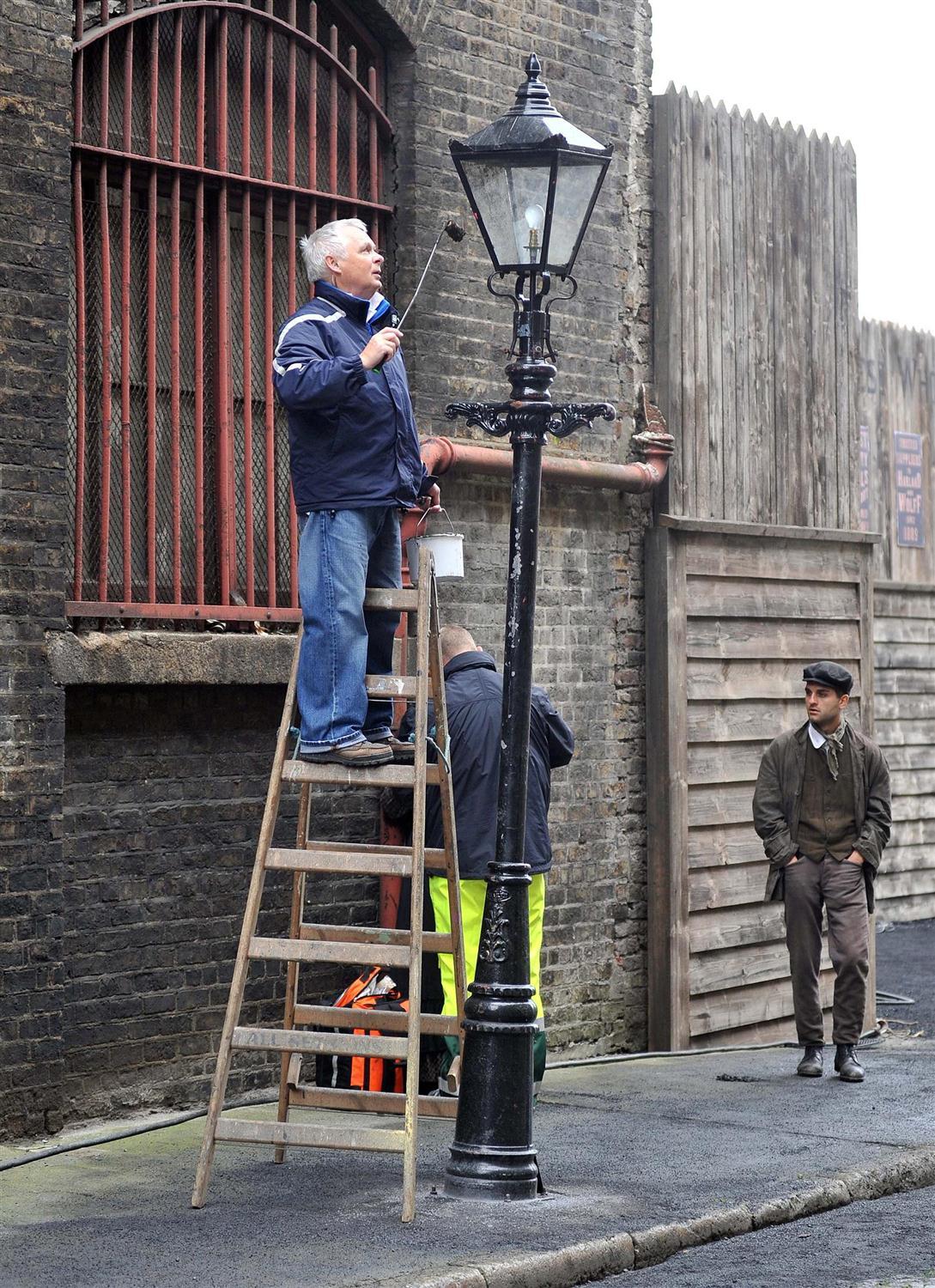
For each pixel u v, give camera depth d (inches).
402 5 564.1
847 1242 391.5
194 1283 335.9
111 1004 485.4
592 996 627.5
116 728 487.5
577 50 628.4
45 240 460.4
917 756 1040.2
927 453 1061.1
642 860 648.4
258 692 523.5
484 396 592.7
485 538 592.7
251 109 531.5
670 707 646.5
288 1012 427.2
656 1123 495.2
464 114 587.5
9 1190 409.1
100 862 483.8
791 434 712.4
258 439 534.3
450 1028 417.1
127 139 492.1
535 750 515.2
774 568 694.5
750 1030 681.6
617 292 644.1
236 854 518.0
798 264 717.3
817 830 581.9
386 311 416.2
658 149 658.8
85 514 488.7
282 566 542.3
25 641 454.6
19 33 455.2
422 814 392.8
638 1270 371.2
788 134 713.6
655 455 644.1
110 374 492.1
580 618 626.5
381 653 426.0
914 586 1033.5
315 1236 370.0
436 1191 409.7
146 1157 445.1
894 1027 718.5
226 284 519.5
